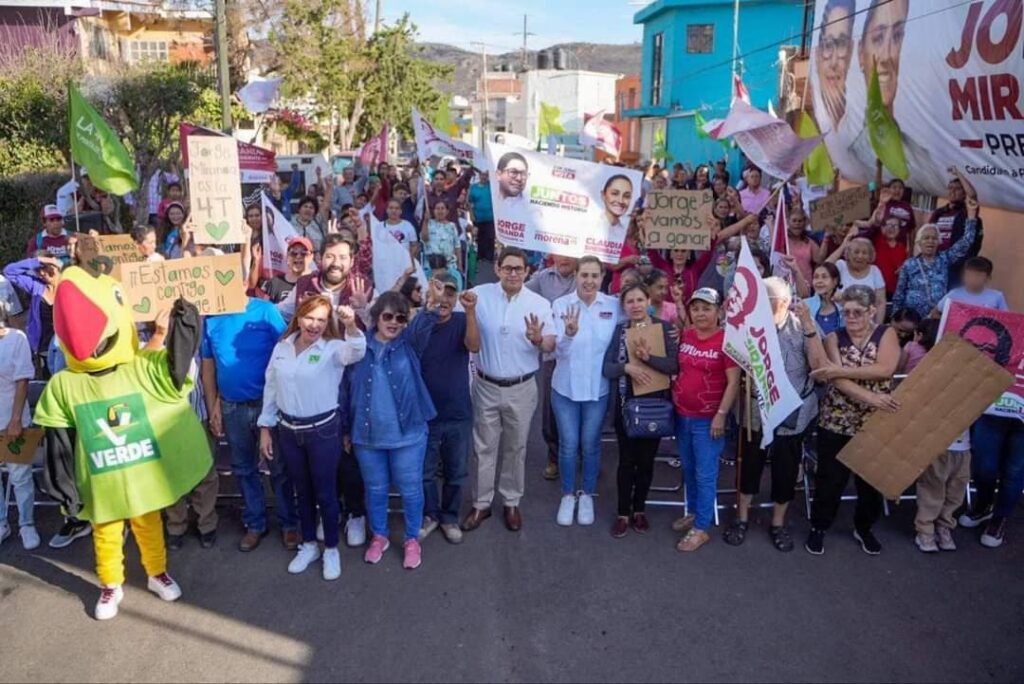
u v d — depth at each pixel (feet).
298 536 19.31
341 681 14.74
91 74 58.75
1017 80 27.53
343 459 19.03
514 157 22.04
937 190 36.04
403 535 20.06
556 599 17.25
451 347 18.94
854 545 19.52
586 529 20.30
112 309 16.10
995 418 19.01
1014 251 31.12
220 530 20.22
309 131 105.19
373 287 22.88
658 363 18.78
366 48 102.17
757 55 97.04
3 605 17.01
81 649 15.57
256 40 90.94
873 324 18.44
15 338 18.80
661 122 108.27
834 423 18.45
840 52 47.37
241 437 18.75
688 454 19.44
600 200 22.49
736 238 30.50
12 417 18.81
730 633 16.08
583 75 157.48
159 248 37.55
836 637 15.96
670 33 101.14
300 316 17.06
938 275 25.14
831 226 31.22
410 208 44.55
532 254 42.24
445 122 62.28
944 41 32.83
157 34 91.20
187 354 16.11
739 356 17.78
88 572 18.35
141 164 53.88
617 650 15.58
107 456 16.06
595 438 20.12
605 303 19.80
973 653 15.49
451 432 19.21
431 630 16.21
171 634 16.06
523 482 21.61
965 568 18.49
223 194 22.82
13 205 47.47
